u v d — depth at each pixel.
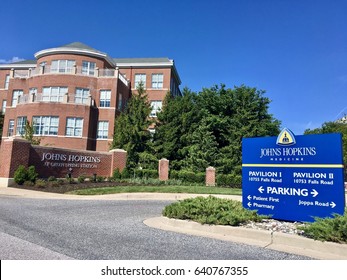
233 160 29.55
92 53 34.66
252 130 31.73
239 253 5.38
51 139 29.42
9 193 15.17
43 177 20.20
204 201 8.50
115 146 26.80
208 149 27.52
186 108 30.09
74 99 31.19
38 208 10.84
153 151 27.41
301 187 7.44
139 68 39.62
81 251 5.32
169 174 24.78
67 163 21.70
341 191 6.79
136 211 10.74
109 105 32.56
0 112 41.06
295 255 5.31
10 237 6.27
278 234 6.13
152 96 38.69
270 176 8.07
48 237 6.34
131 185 19.77
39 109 29.89
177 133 28.92
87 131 30.62
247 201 8.46
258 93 35.94
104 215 9.60
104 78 33.12
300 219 7.34
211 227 7.11
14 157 18.75
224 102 33.94
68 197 14.92
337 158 6.94
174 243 6.02
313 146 7.35
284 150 7.88
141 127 27.06
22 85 36.50
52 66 34.38
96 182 20.30
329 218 6.31
